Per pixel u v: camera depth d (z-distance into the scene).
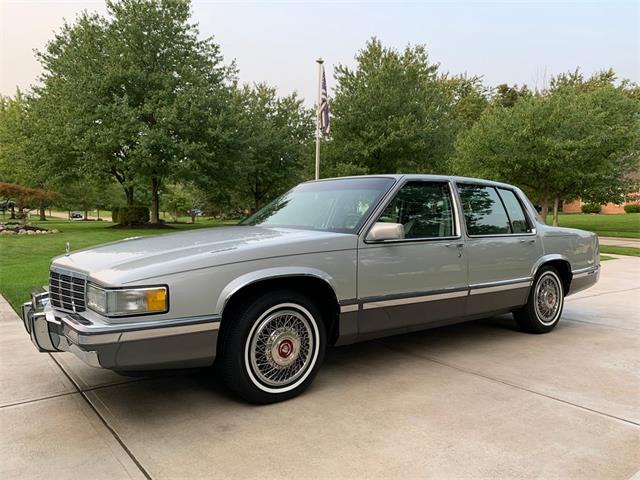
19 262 10.75
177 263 2.94
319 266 3.42
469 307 4.43
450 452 2.64
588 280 5.84
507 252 4.75
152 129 24.78
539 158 21.00
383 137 23.47
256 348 3.24
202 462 2.54
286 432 2.89
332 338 3.66
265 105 35.81
